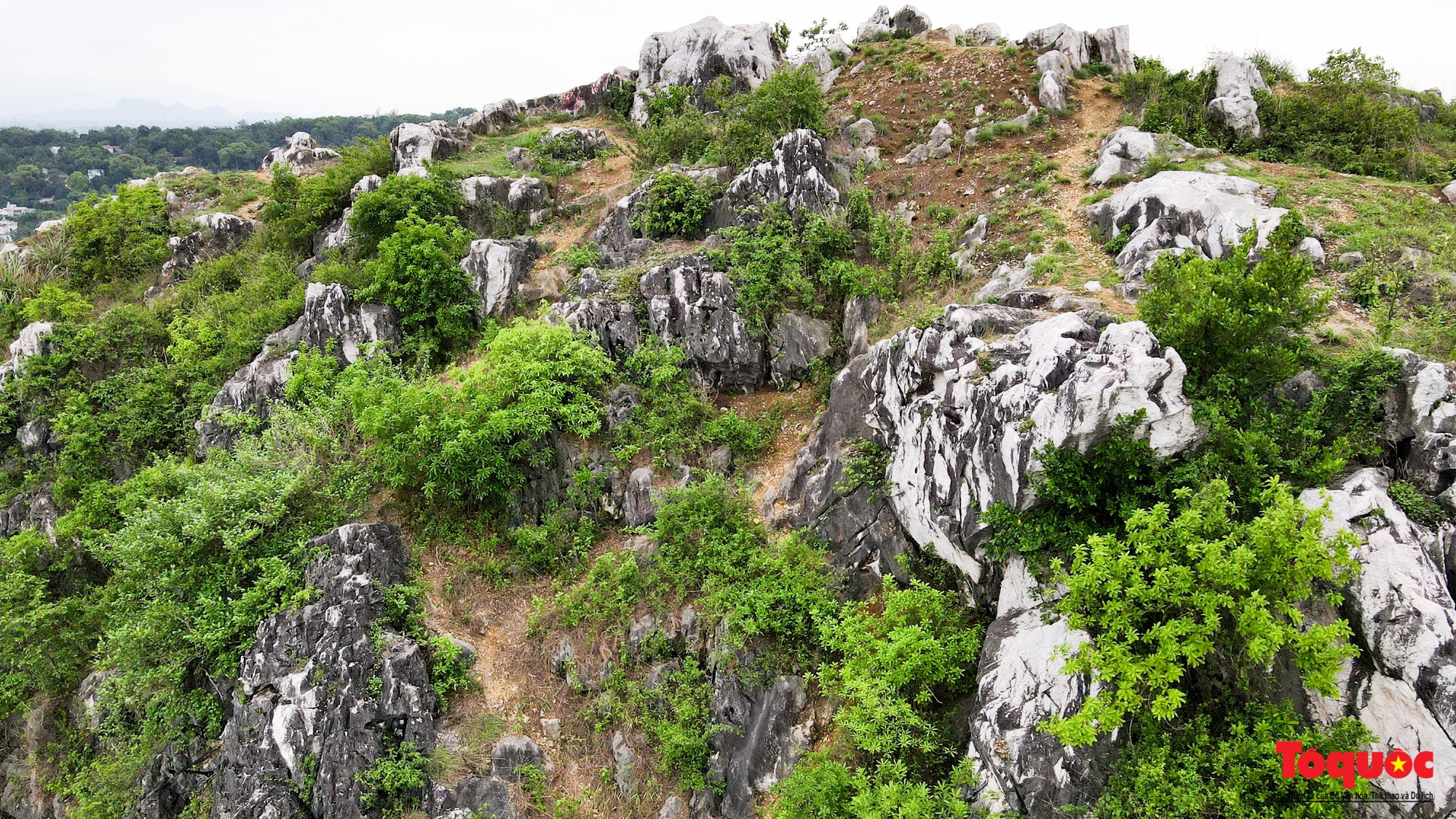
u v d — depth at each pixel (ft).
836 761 39.75
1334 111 69.36
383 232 78.89
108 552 56.29
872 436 49.85
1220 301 35.86
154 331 80.48
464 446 53.11
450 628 51.31
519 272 74.18
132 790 51.13
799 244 64.34
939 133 78.13
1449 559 31.17
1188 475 34.96
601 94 113.91
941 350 43.80
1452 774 27.43
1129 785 31.63
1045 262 55.77
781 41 105.70
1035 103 81.20
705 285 61.67
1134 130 67.00
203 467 59.93
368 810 43.62
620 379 60.54
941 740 38.11
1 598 58.59
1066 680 34.37
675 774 45.70
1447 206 54.70
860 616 42.98
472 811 44.09
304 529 53.16
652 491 55.06
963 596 43.62
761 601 45.55
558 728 48.01
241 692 48.06
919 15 111.24
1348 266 48.62
